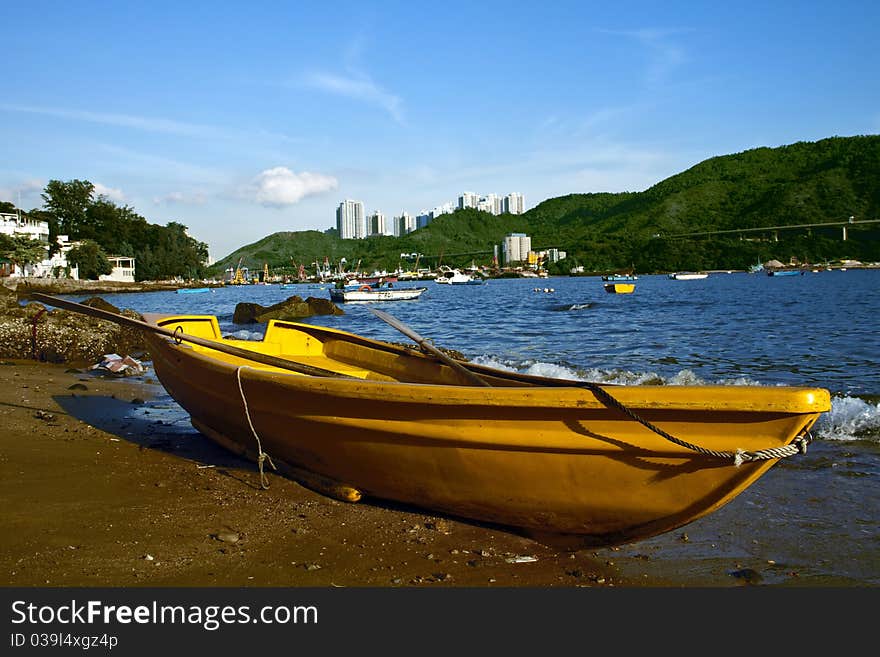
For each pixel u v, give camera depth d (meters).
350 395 4.29
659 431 3.45
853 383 9.62
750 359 12.64
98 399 8.91
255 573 3.70
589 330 20.95
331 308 33.22
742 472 3.40
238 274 165.38
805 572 3.80
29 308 17.83
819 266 122.25
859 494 5.00
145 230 104.69
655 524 3.81
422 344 5.58
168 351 6.60
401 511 4.68
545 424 3.74
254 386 5.02
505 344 17.09
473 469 4.07
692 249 151.38
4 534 4.08
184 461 5.88
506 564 3.90
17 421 7.21
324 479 5.00
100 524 4.30
